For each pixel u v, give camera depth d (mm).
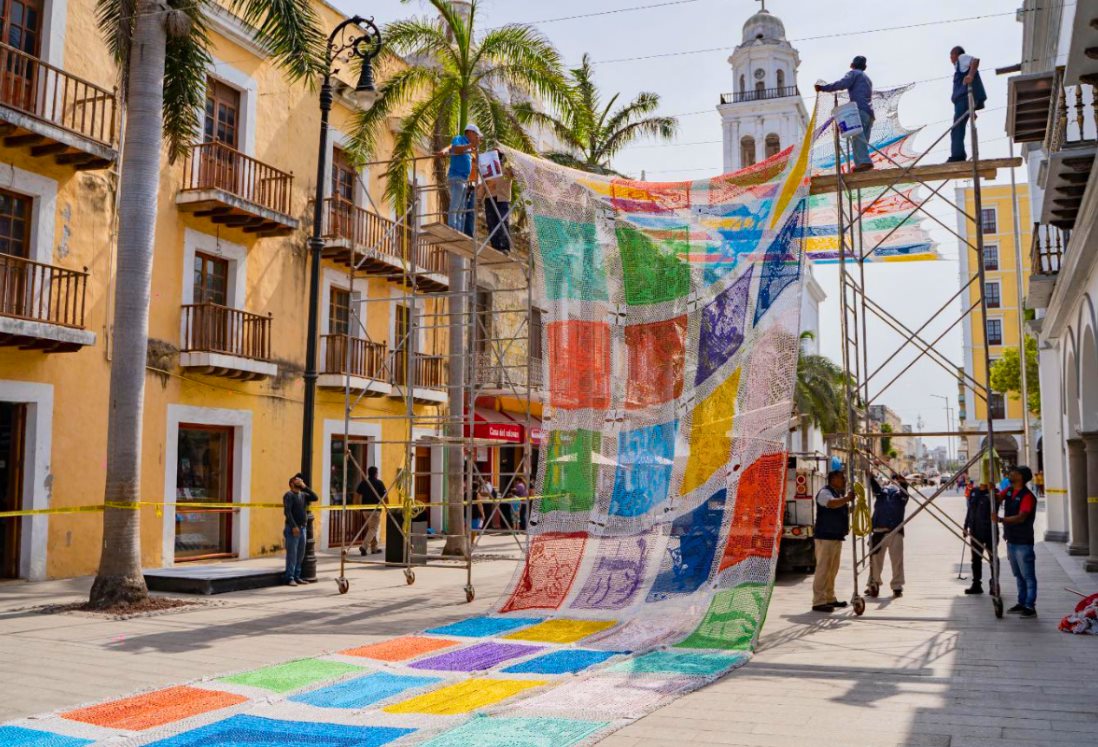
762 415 11180
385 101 19172
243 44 18453
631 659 8164
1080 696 6766
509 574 15828
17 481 14148
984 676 7492
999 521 10805
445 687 7020
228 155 18234
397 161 14305
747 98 56188
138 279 11672
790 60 57469
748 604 9688
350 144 20016
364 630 9922
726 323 11836
